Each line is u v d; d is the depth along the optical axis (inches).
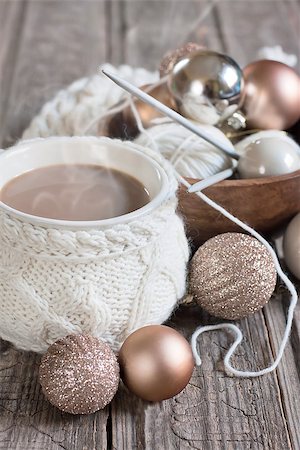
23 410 20.3
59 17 43.7
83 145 22.8
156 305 21.5
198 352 22.2
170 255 21.7
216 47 39.8
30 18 43.2
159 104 23.4
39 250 20.1
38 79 36.0
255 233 23.0
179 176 22.8
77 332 20.9
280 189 23.9
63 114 30.4
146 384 20.1
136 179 22.5
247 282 22.1
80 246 19.9
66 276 20.4
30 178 22.2
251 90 26.8
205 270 22.5
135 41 40.9
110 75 22.5
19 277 20.6
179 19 43.7
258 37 41.5
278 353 22.0
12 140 30.3
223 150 24.9
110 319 20.9
